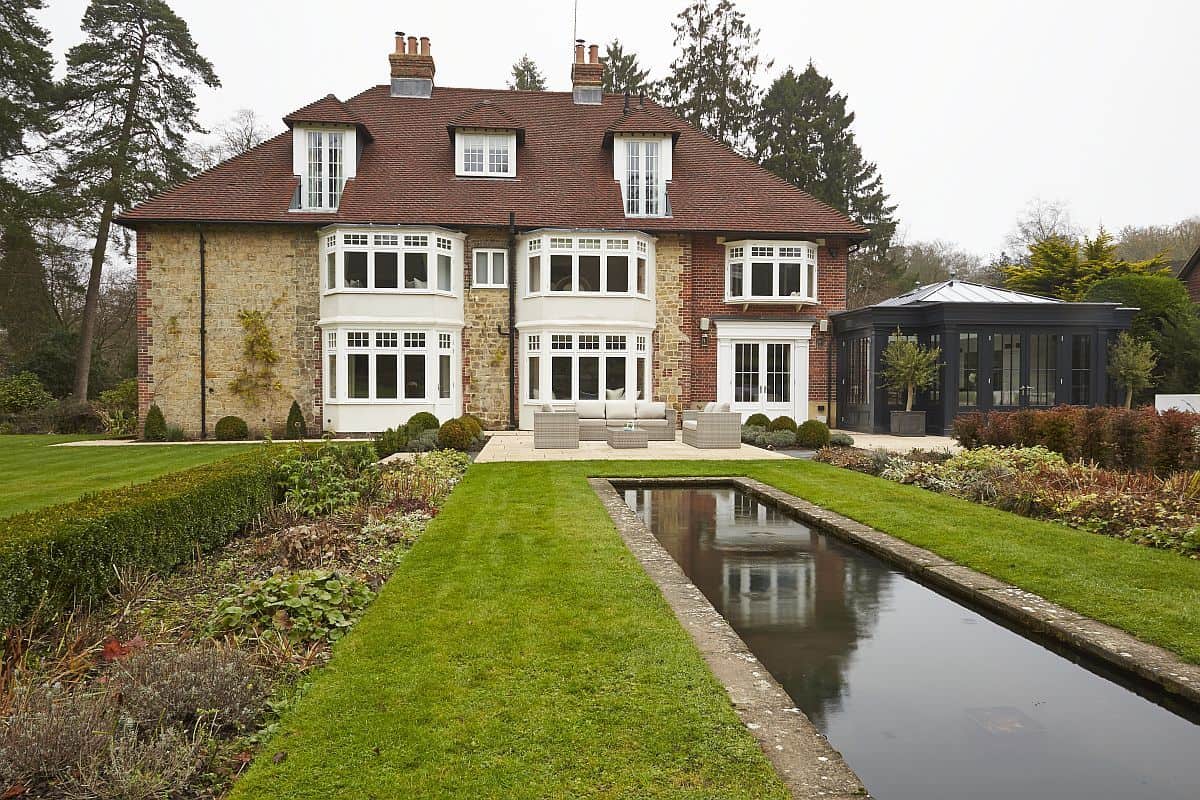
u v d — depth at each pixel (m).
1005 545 6.73
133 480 11.44
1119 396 20.94
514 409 20.06
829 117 37.12
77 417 23.91
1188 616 4.77
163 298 19.11
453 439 15.18
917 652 4.70
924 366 18.17
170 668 3.58
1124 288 23.70
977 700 4.02
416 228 18.78
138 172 25.42
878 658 4.60
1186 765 3.38
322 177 19.98
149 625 4.66
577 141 22.06
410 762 2.95
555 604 4.95
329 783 2.79
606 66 37.66
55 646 4.21
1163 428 9.47
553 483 10.30
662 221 20.17
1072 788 3.17
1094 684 4.23
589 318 19.17
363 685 3.65
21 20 25.86
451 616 4.69
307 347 19.39
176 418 19.22
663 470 11.78
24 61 25.02
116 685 3.53
